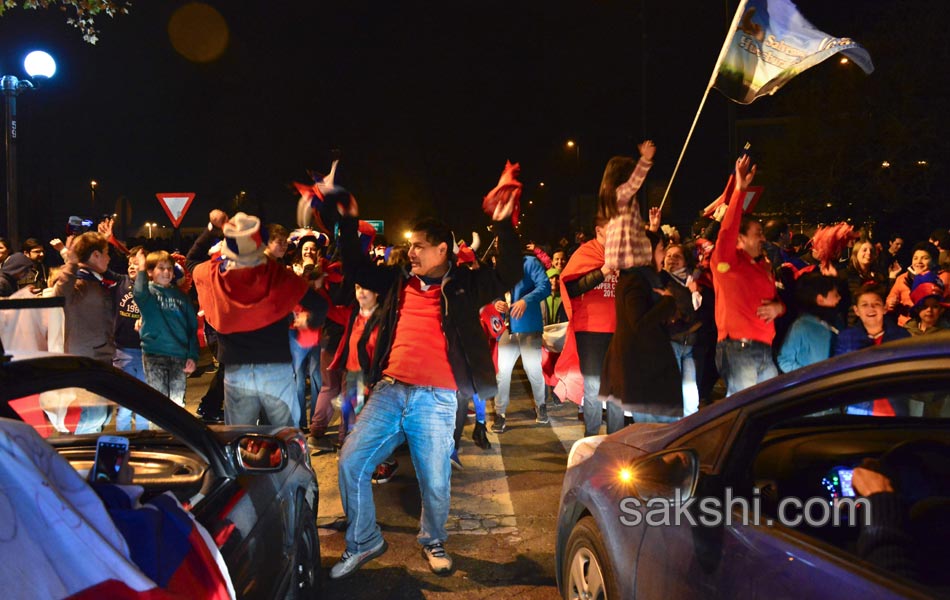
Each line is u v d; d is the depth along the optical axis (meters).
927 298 5.95
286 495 3.25
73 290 6.01
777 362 5.38
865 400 1.95
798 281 5.26
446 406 4.22
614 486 2.90
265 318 4.90
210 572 2.03
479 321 4.35
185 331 6.28
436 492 4.25
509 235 4.53
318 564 3.91
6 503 1.33
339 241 4.48
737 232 5.04
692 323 6.11
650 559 2.50
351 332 6.49
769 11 5.40
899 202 21.69
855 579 1.76
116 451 2.20
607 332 5.88
